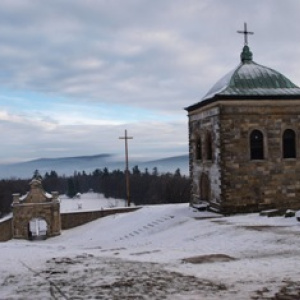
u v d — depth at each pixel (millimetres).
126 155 61438
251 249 18891
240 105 33281
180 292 10406
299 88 35125
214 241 22250
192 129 39844
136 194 130500
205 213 34875
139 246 26000
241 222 27781
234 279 12062
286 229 23359
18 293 10547
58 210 45281
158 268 14312
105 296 10078
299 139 34281
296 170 34188
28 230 45188
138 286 11148
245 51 37906
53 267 14766
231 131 33156
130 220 41219
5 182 144125
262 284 11258
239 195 33125
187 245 22500
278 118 33906
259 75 35406
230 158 33094
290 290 10438
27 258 17453
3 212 102625
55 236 44500
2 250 21484
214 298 9742
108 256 18812
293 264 14555
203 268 14242
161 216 37219
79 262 16234
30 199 44906
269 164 33688
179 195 95688
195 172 39281
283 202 33875
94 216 49250
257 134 33750
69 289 10891
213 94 34656
